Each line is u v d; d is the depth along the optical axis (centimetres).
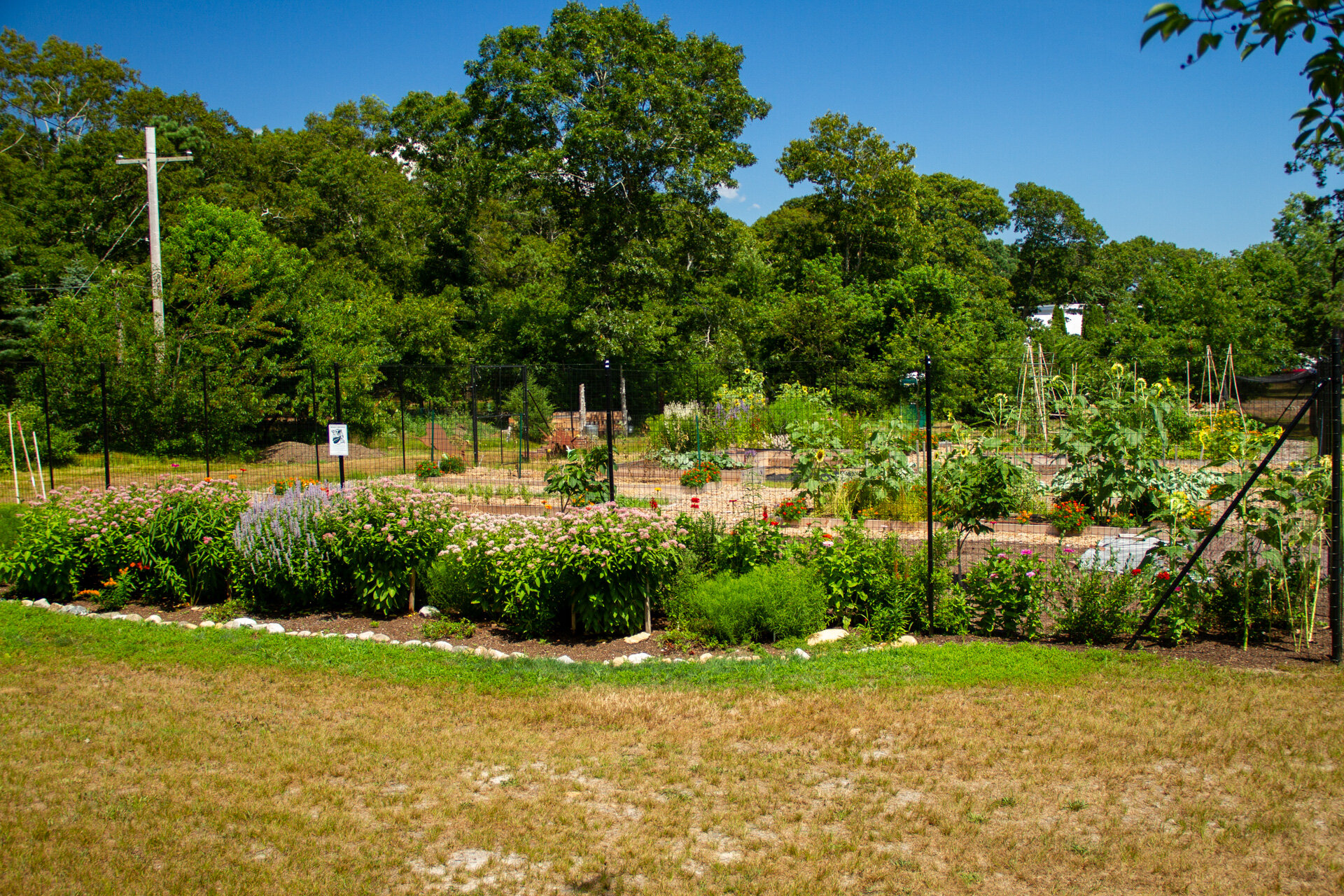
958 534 838
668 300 2931
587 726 480
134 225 3153
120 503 808
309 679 565
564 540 657
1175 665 552
